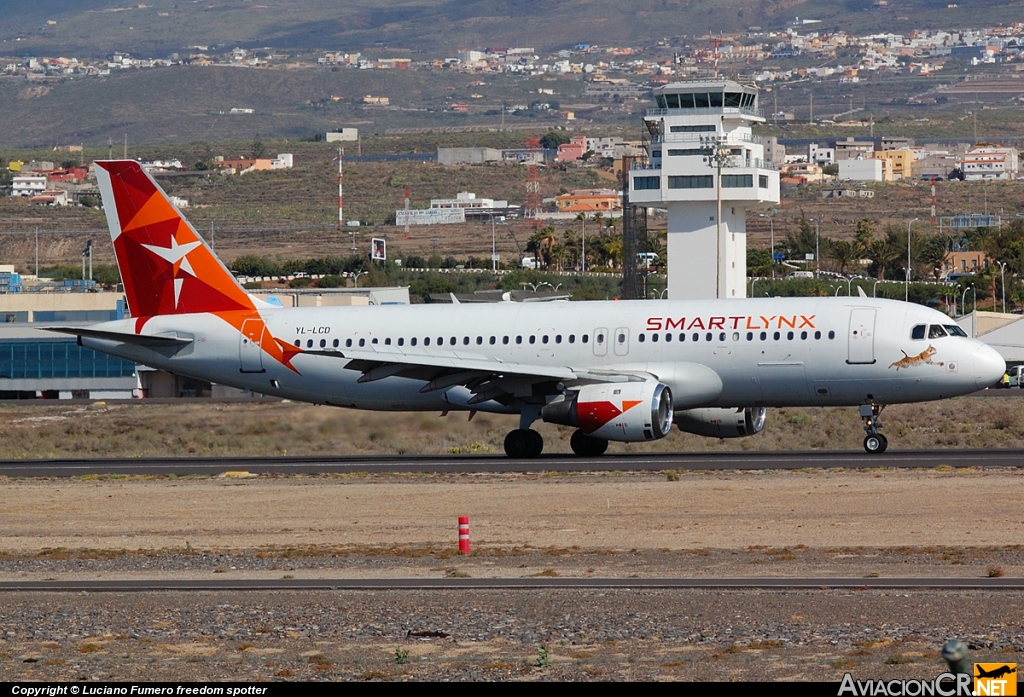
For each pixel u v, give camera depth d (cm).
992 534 12150
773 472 17025
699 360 19688
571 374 19625
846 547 11762
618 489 15925
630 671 8088
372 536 13350
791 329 19412
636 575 10806
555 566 11350
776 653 8356
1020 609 9231
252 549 12850
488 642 8906
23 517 15625
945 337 19025
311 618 9750
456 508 14975
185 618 9875
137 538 13788
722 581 10381
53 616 10088
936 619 9031
